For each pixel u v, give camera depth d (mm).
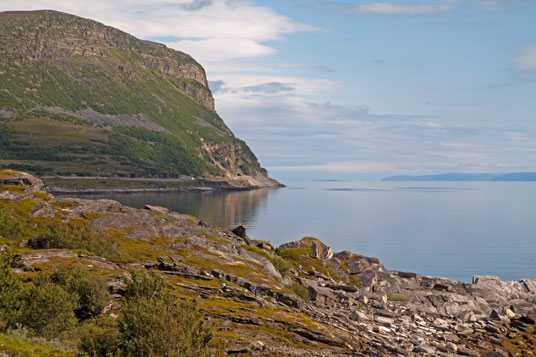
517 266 125438
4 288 29531
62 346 27359
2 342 24641
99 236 56031
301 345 37781
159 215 74375
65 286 34531
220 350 26109
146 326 23328
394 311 59531
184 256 58750
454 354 43031
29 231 57250
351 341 40781
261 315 41781
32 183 73688
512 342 48969
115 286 38969
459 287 72875
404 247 160875
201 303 41438
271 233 191250
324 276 72500
